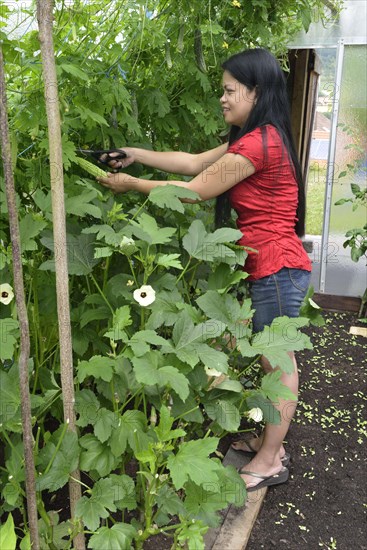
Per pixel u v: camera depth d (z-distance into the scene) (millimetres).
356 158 4418
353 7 4066
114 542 1546
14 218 1266
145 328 1825
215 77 2848
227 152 2088
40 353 2098
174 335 1770
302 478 2572
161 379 1578
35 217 1802
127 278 1906
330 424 3004
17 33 1945
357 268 4668
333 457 2732
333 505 2410
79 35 2090
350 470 2641
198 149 3264
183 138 2869
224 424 1865
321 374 3559
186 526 1608
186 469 1487
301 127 5559
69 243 1862
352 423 3021
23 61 1795
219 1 2539
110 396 1801
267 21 2822
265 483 2404
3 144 1223
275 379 1937
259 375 2652
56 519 1929
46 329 2178
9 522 1368
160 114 2387
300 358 3773
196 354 1701
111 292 1868
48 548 1666
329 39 4176
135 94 2377
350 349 3932
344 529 2277
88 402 1710
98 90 2023
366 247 4301
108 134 2258
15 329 1714
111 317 1958
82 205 1783
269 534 2236
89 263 1869
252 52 2080
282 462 2613
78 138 2303
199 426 2197
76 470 1622
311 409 3148
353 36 4121
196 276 2475
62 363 1526
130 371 1820
